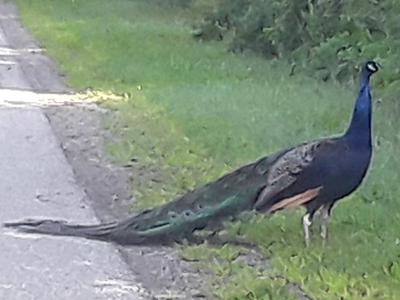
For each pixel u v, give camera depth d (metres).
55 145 13.23
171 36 26.11
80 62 21.14
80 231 9.02
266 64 21.06
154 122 14.77
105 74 19.55
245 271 8.29
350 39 18.38
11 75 19.38
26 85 18.25
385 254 8.74
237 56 22.36
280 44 20.97
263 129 14.06
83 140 13.57
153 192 10.83
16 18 30.19
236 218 8.78
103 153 12.79
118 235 8.86
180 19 30.98
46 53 22.66
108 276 8.14
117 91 17.69
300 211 9.62
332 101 16.45
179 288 7.93
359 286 8.02
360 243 9.05
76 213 10.02
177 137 13.70
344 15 18.50
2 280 8.00
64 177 11.50
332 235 9.23
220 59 21.92
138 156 12.59
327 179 8.54
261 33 22.25
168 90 17.62
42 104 16.27
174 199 9.88
